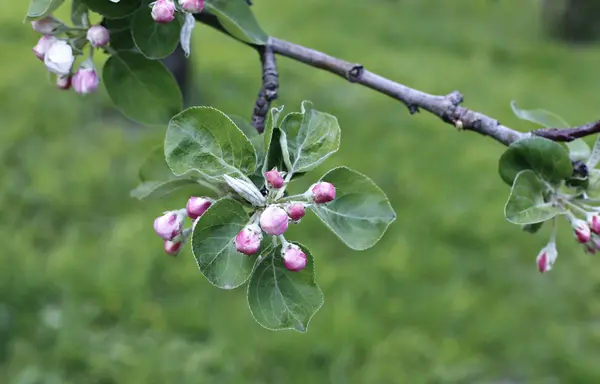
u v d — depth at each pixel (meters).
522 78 9.25
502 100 8.16
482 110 7.71
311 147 1.11
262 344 3.88
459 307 4.29
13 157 5.74
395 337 4.04
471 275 4.75
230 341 3.89
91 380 3.62
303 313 1.06
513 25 12.22
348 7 11.59
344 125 6.92
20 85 6.95
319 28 10.27
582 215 1.25
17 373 3.60
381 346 3.94
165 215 1.15
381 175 5.96
